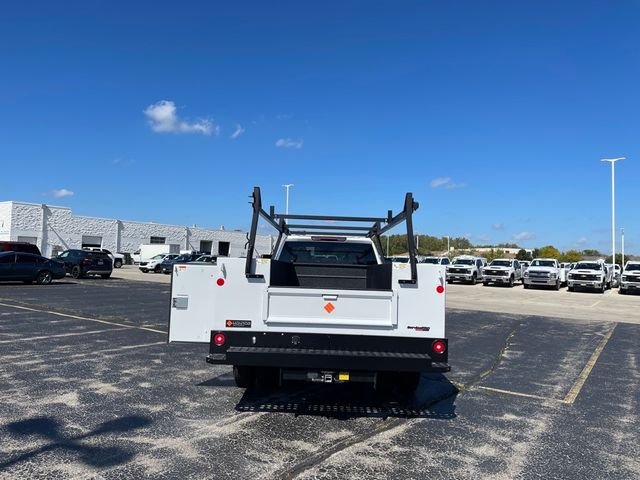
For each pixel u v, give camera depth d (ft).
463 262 129.18
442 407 20.10
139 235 200.13
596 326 48.70
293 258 26.48
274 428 16.97
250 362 16.96
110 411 18.15
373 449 15.40
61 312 44.98
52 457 14.05
